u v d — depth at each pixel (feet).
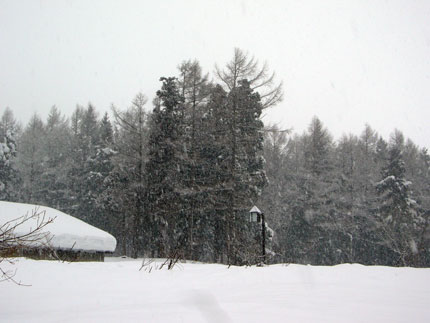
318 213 122.62
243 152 86.84
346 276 27.22
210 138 93.25
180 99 95.45
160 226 93.25
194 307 15.02
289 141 153.48
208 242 103.86
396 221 114.73
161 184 91.04
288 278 25.90
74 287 20.29
